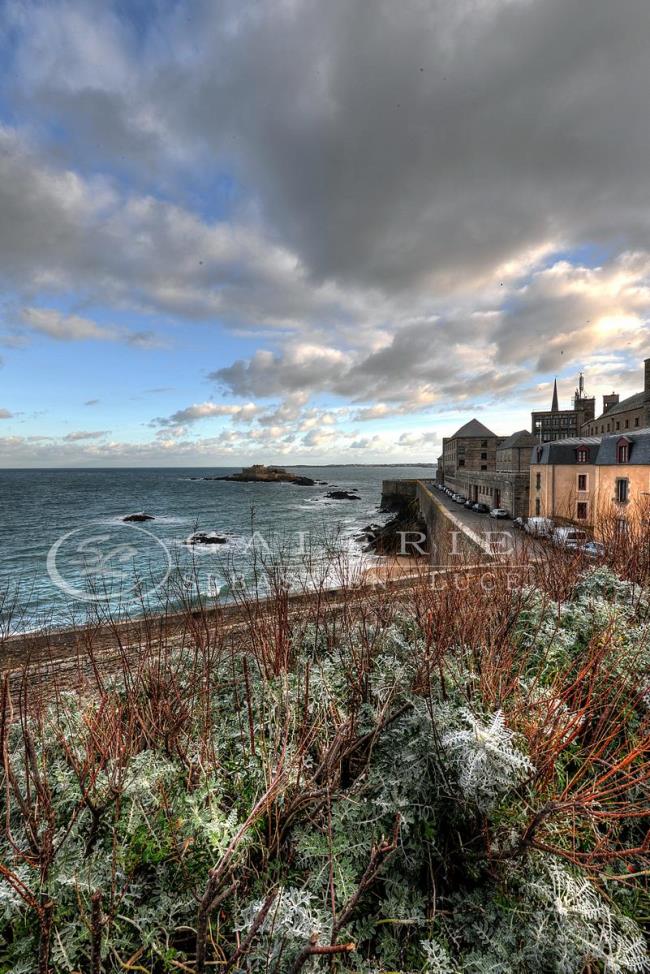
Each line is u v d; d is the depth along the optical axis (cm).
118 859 162
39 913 130
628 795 201
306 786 176
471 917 163
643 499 1855
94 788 174
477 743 177
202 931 124
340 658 299
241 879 158
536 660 289
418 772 188
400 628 346
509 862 170
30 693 285
